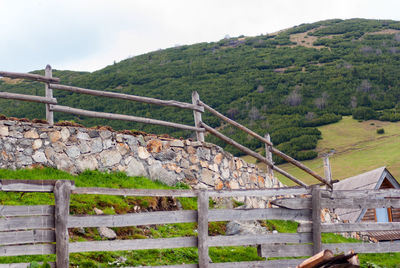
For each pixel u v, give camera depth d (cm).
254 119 11925
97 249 911
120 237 1084
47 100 1275
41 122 1275
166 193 975
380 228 1122
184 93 14362
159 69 17275
